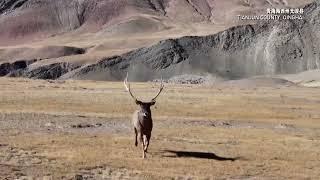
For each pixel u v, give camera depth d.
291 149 114.62
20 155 89.50
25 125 135.38
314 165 96.25
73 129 133.12
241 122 182.00
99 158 89.88
